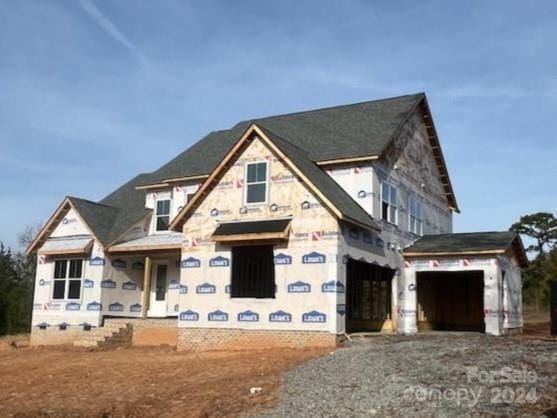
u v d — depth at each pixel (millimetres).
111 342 25156
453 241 27609
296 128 28766
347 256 21109
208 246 22844
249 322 21484
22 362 22000
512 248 28188
